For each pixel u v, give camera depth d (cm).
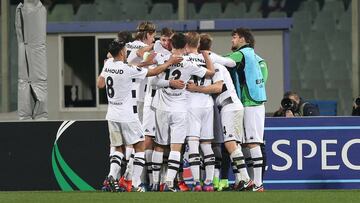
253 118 3422
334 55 6962
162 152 3441
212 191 3375
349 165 3616
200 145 3441
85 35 5362
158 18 7019
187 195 3097
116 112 3281
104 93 5378
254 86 3412
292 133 3619
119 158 3322
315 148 3616
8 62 5988
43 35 3881
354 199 2922
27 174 3647
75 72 5397
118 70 3256
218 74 3369
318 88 6812
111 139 3319
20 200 2953
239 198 2950
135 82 3291
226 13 7056
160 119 3375
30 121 3644
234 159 3394
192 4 7069
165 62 3341
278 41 5312
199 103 3369
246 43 3441
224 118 3400
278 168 3612
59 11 7031
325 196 3052
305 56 6962
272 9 7075
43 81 3894
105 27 5344
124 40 3475
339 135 3616
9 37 6088
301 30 7050
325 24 7050
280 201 2834
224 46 5288
